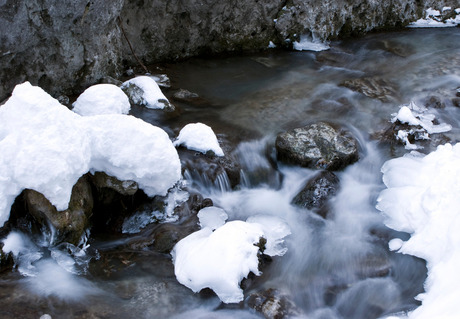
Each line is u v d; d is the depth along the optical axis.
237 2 8.45
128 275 4.22
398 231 4.95
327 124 6.18
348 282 4.38
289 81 7.96
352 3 9.71
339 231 5.04
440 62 8.76
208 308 3.96
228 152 5.75
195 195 5.05
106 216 4.79
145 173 4.53
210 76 7.99
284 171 5.79
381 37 10.16
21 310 3.69
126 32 7.50
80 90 6.57
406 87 7.78
